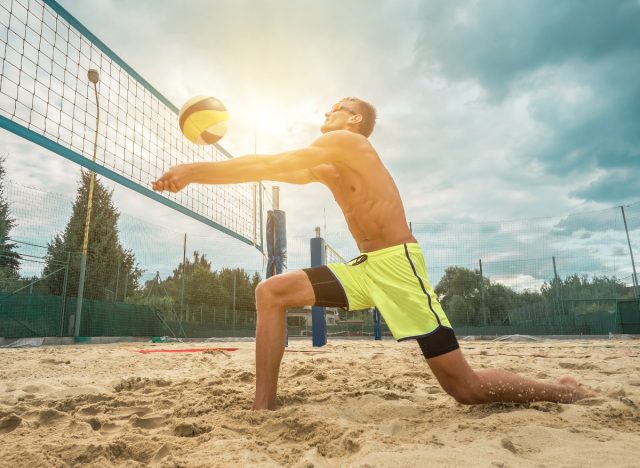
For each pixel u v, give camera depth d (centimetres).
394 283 189
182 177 180
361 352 557
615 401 191
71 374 339
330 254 1097
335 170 218
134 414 182
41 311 1012
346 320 1728
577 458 118
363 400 210
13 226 1022
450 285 1370
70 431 165
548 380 294
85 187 1964
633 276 1212
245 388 241
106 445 135
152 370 366
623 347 686
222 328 1611
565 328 1258
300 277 197
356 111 231
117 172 446
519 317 1310
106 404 205
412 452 123
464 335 1312
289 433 153
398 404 197
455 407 195
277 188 757
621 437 140
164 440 145
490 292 1343
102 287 1286
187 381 271
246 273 1855
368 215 201
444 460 115
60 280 1142
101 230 1933
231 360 450
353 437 142
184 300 1689
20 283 1019
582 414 169
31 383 276
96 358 461
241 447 134
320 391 236
